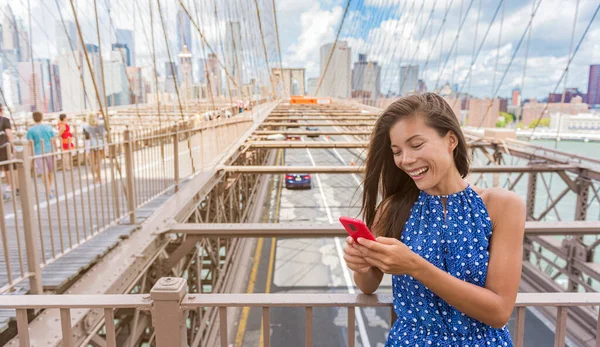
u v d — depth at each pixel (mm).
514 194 1156
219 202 9688
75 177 7945
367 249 1074
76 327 2859
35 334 2740
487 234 1144
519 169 10312
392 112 1195
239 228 5117
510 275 1103
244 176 18156
